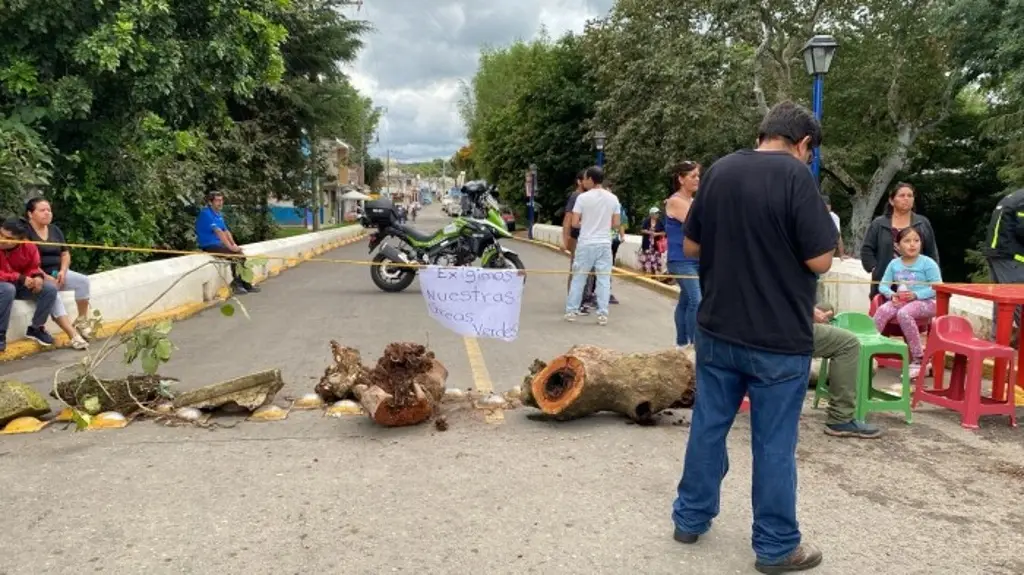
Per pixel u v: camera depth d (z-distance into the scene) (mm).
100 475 4145
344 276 15516
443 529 3521
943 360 5801
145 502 3797
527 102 38656
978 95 25094
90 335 7852
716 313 3176
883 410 5121
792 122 3186
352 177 80812
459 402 5582
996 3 19188
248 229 21859
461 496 3898
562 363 5113
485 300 5621
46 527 3516
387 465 4324
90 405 4887
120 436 4797
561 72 36844
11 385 5035
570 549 3338
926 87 25094
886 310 6598
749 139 25719
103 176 11641
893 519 3678
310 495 3895
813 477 4223
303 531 3488
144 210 13336
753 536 3209
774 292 3045
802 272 3062
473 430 4977
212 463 4332
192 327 9078
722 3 23547
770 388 3082
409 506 3771
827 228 2975
